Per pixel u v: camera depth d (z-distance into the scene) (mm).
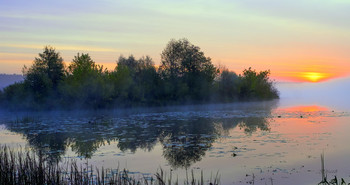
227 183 12430
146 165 15578
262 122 32531
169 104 64500
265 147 19234
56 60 60625
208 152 18234
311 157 16438
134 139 23328
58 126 31594
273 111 47156
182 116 41000
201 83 70000
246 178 13023
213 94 73000
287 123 31266
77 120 37188
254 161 15828
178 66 72375
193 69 72312
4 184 10930
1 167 12117
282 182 12375
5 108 56625
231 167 14812
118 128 29422
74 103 54562
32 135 26031
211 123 32469
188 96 68000
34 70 58812
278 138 22359
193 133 25812
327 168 14266
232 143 20844
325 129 26594
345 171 13711
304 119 34875
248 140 21797
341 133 24297
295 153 17438
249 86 81250
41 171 11242
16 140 23734
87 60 56125
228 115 41406
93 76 55000
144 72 67875
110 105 56125
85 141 22766
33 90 56344
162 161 16359
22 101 54750
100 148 20172
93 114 45875
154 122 34156
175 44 72500
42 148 20422
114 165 15641
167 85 66812
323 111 46000
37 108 53688
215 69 74188
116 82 58812
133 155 17953
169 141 22281
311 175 13219
